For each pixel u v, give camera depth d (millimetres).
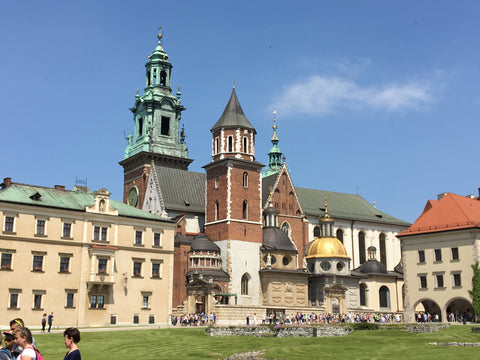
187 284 95688
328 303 109750
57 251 80062
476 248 92562
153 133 139375
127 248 86000
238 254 106312
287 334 67875
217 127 114750
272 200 119812
